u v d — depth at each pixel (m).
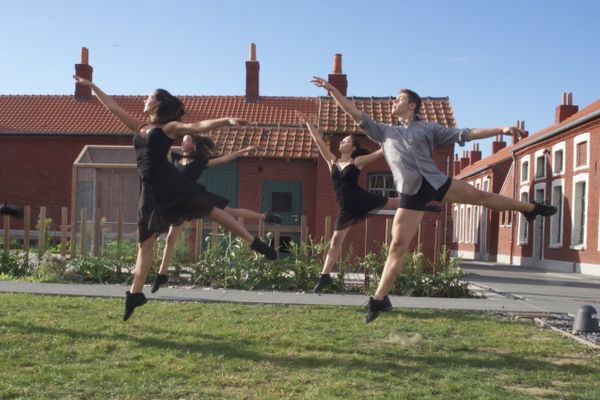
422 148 5.69
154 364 5.16
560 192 26.03
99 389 4.46
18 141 24.67
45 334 6.13
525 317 8.52
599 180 21.92
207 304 8.71
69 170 24.45
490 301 10.06
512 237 32.00
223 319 7.41
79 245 13.16
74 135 23.98
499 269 24.56
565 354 6.07
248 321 7.32
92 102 26.28
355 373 5.08
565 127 24.16
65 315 7.27
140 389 4.48
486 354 5.98
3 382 4.52
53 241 22.80
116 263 11.74
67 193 24.42
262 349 5.83
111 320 7.04
